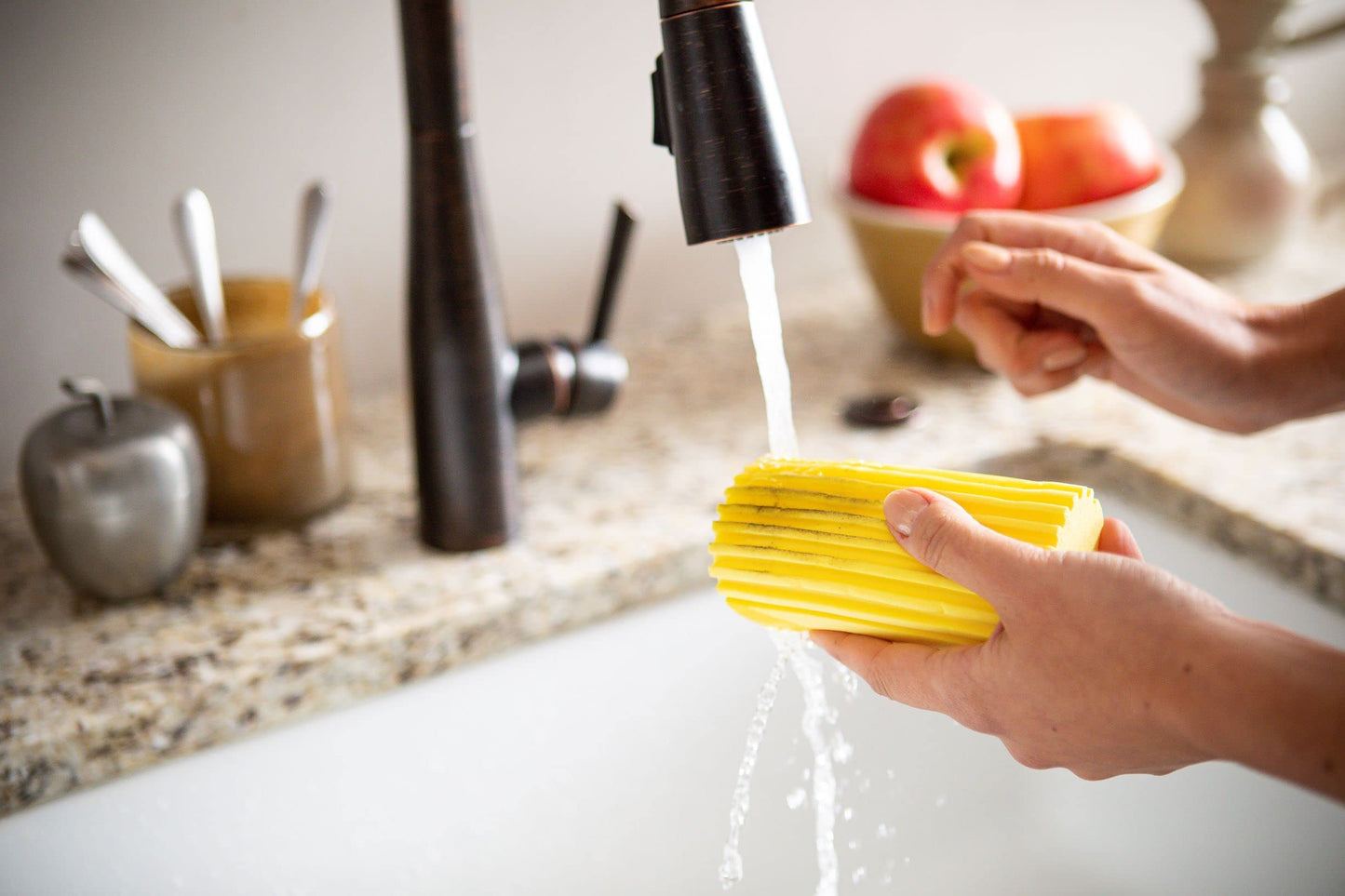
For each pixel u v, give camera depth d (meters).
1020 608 0.39
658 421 0.81
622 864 0.66
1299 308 0.56
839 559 0.43
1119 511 0.74
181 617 0.61
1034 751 0.44
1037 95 1.02
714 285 0.96
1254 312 0.57
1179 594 0.38
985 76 0.99
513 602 0.62
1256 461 0.71
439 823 0.62
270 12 0.73
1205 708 0.37
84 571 0.59
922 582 0.42
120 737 0.54
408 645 0.60
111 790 0.55
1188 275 0.57
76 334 0.74
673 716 0.67
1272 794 0.61
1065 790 0.70
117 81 0.70
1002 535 0.40
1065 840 0.69
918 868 0.68
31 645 0.59
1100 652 0.39
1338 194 0.96
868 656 0.45
